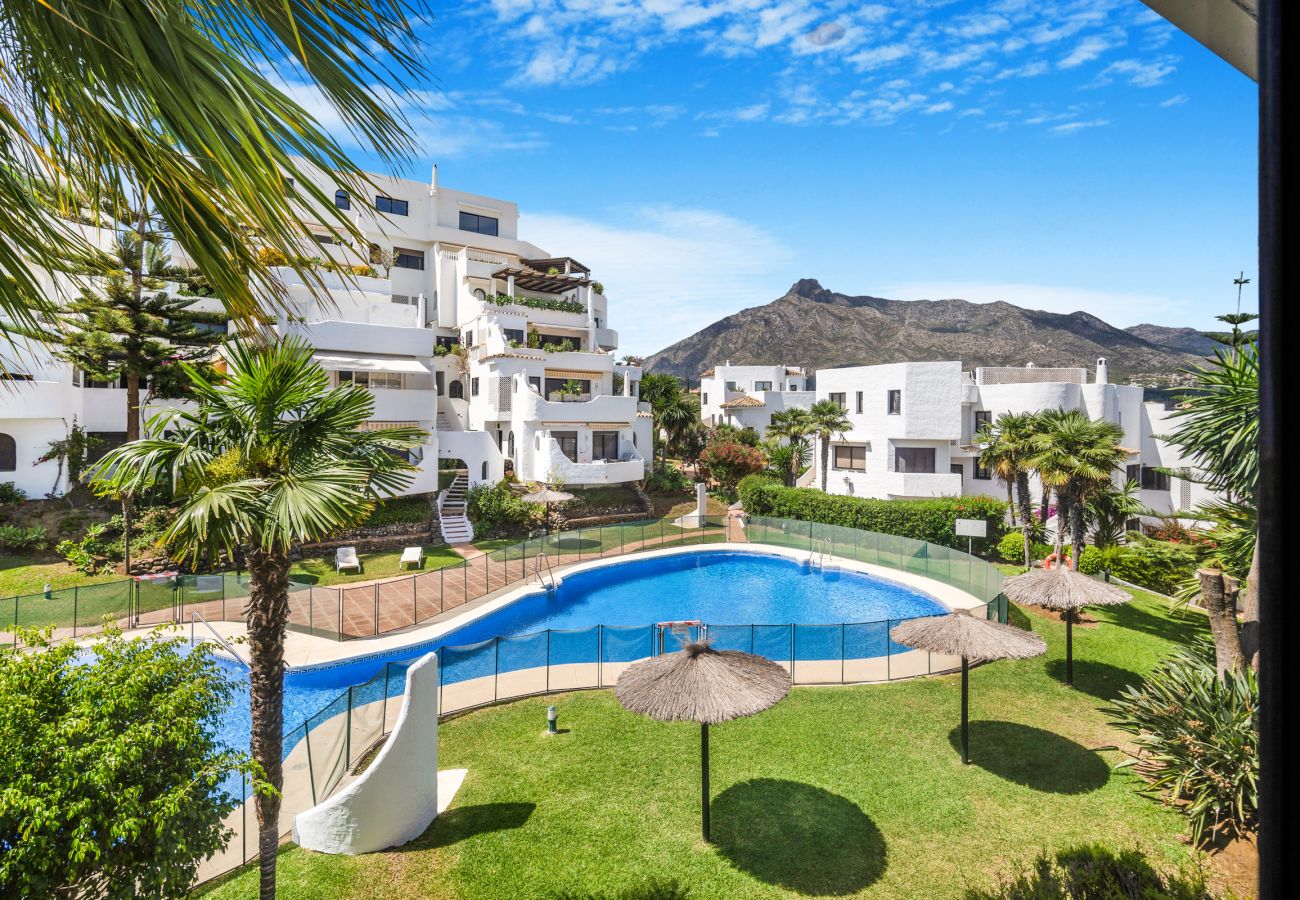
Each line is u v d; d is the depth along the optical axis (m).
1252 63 2.32
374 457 8.13
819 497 38.12
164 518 27.36
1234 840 10.30
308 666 18.67
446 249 50.78
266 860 7.98
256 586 7.84
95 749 5.96
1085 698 16.22
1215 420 11.99
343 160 2.57
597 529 32.91
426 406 35.56
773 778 12.72
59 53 2.24
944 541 33.56
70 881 5.88
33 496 27.88
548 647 17.00
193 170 2.52
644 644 18.78
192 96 2.25
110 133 2.39
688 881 9.97
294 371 7.77
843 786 12.43
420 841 10.84
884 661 18.55
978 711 15.53
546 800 12.02
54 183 2.77
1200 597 18.06
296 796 11.60
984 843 10.74
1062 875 8.22
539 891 9.74
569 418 40.50
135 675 6.77
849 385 42.97
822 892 9.76
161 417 7.81
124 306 25.11
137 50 2.17
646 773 12.91
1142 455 37.56
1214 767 10.84
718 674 11.34
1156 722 12.03
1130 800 11.67
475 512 36.16
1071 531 25.06
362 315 38.59
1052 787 12.27
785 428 46.25
